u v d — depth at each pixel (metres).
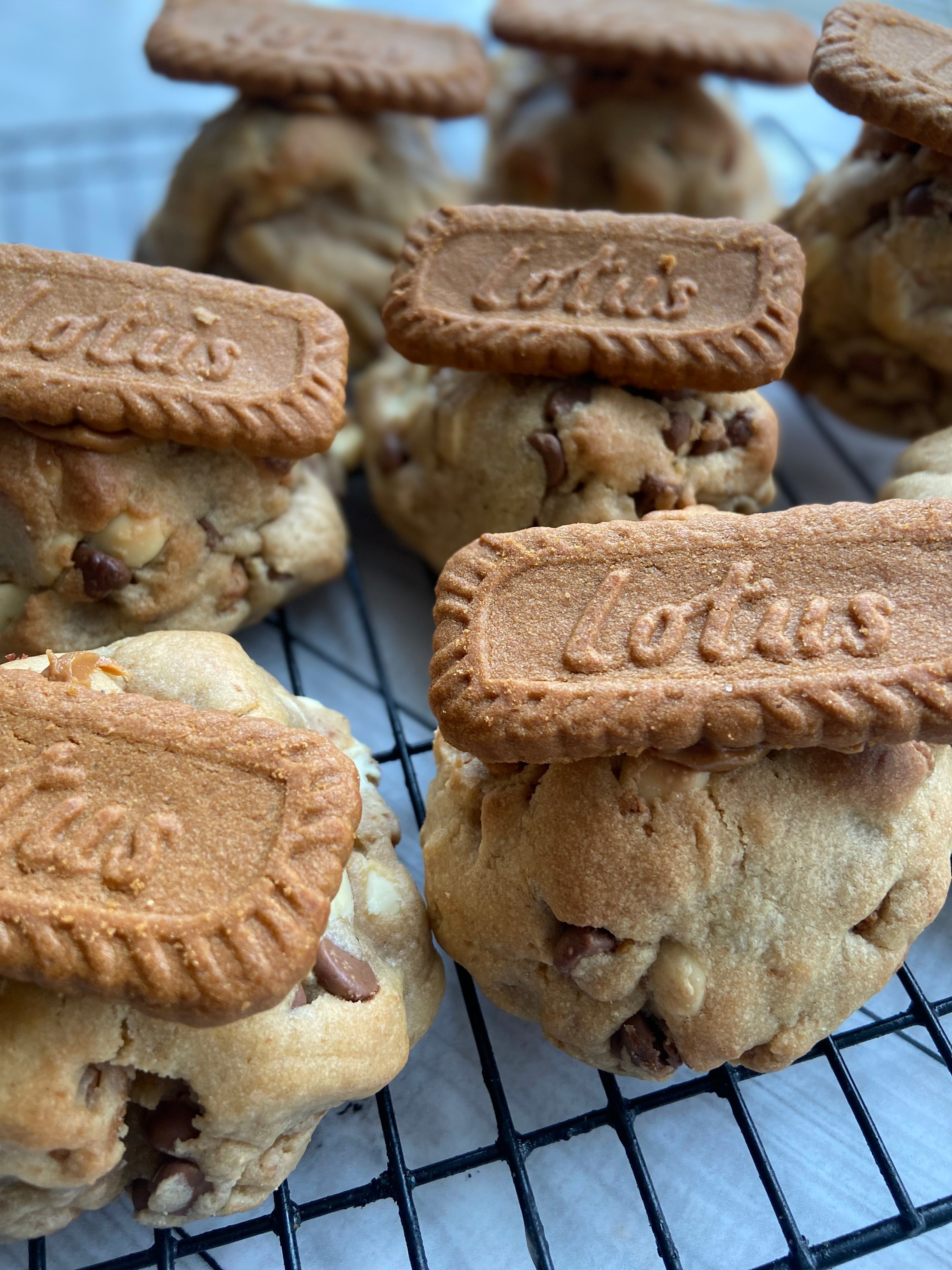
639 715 0.18
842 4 0.24
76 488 0.22
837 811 0.19
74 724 0.18
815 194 0.26
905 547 0.19
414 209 0.29
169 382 0.21
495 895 0.20
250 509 0.23
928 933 0.23
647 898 0.19
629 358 0.22
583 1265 0.20
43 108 0.40
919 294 0.25
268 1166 0.19
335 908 0.20
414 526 0.25
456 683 0.18
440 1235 0.20
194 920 0.17
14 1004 0.18
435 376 0.25
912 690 0.18
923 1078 0.21
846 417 0.27
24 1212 0.19
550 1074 0.21
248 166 0.28
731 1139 0.21
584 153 0.31
